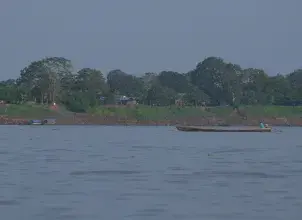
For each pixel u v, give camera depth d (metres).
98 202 141.50
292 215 126.94
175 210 132.00
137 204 139.38
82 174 199.25
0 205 137.25
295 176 195.75
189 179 186.75
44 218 123.12
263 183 177.12
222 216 125.81
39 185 170.12
